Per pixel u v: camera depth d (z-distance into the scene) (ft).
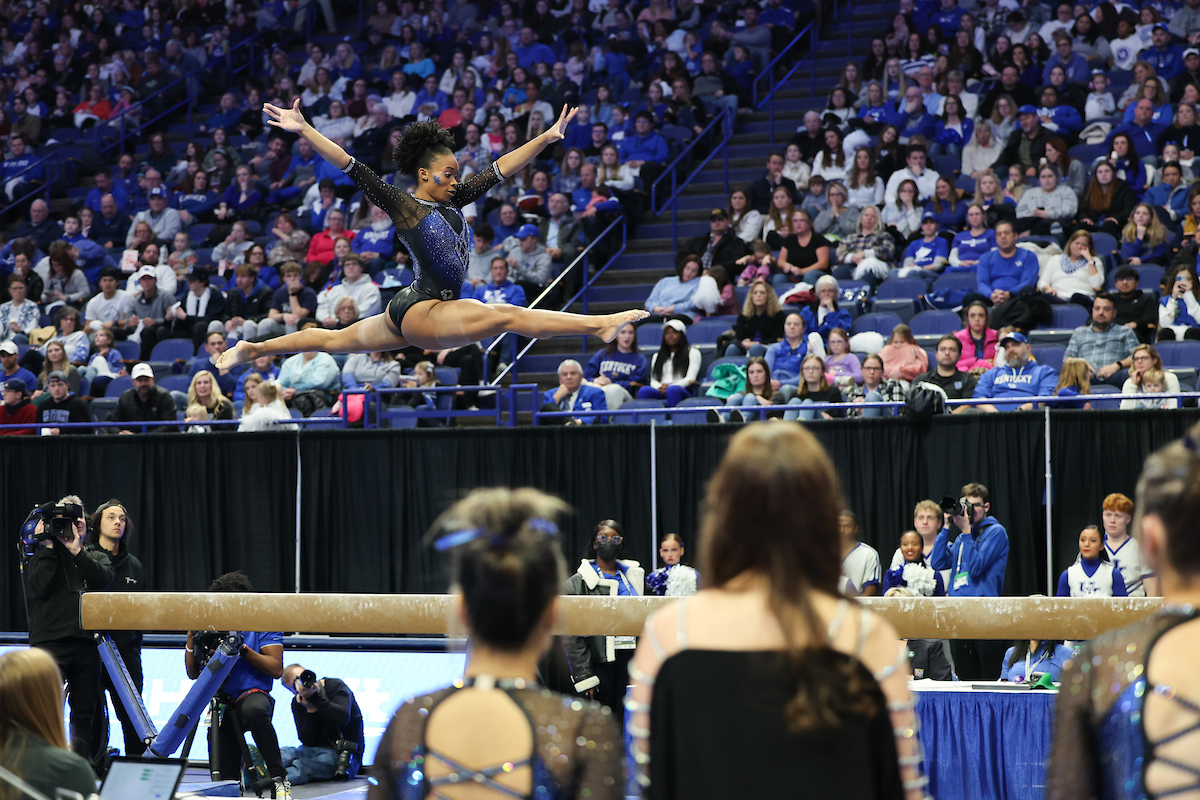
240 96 62.54
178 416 38.60
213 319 44.52
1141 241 37.29
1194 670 6.09
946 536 26.81
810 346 34.65
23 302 46.98
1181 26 47.34
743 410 30.55
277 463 33.58
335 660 27.78
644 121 49.03
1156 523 6.45
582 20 60.13
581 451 31.50
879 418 29.43
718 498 6.84
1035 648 23.24
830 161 45.21
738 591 6.72
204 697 20.61
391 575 32.60
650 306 40.78
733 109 50.42
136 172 58.23
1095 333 32.12
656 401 34.68
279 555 33.45
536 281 42.22
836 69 52.54
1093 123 43.60
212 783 24.25
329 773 24.91
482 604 6.82
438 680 26.99
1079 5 49.85
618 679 25.89
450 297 15.10
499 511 7.01
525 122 52.34
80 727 22.82
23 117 63.46
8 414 37.70
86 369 41.65
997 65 47.80
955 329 35.68
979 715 19.42
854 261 40.27
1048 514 27.84
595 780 6.66
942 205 41.65
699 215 46.44
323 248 47.16
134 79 66.13
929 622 16.25
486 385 35.47
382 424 36.09
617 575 26.37
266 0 69.46
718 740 6.29
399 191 14.85
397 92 57.82
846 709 6.26
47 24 70.90
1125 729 6.17
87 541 25.22
